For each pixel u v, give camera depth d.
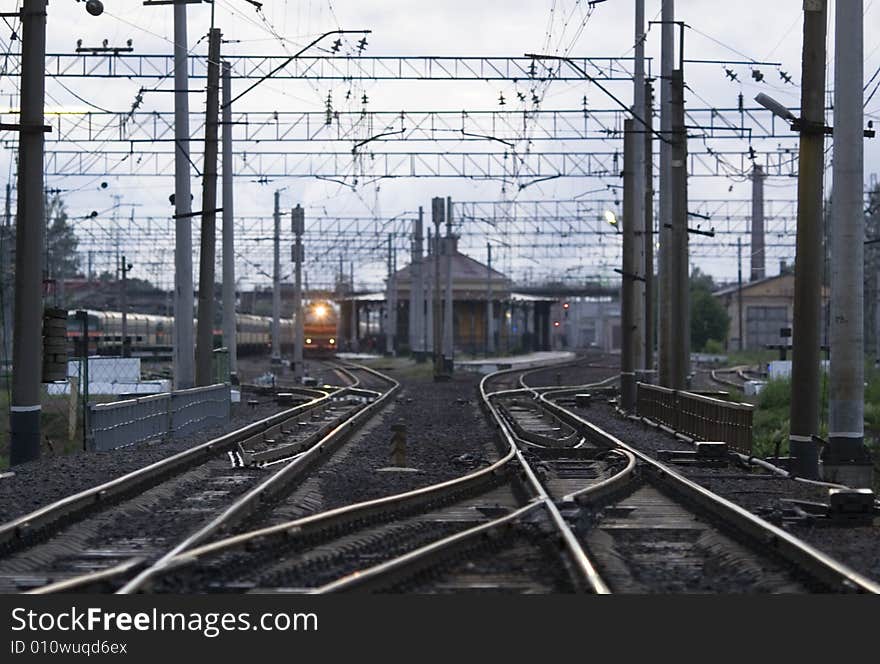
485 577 26.97
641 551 31.45
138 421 64.88
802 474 51.12
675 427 73.56
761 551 30.05
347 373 171.88
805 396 51.34
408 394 125.56
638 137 106.00
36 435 56.25
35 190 56.00
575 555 27.27
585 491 39.47
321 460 55.47
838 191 49.62
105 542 32.19
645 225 111.62
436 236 170.75
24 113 55.94
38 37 55.81
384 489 44.69
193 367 90.81
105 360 110.12
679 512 39.06
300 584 25.83
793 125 50.88
